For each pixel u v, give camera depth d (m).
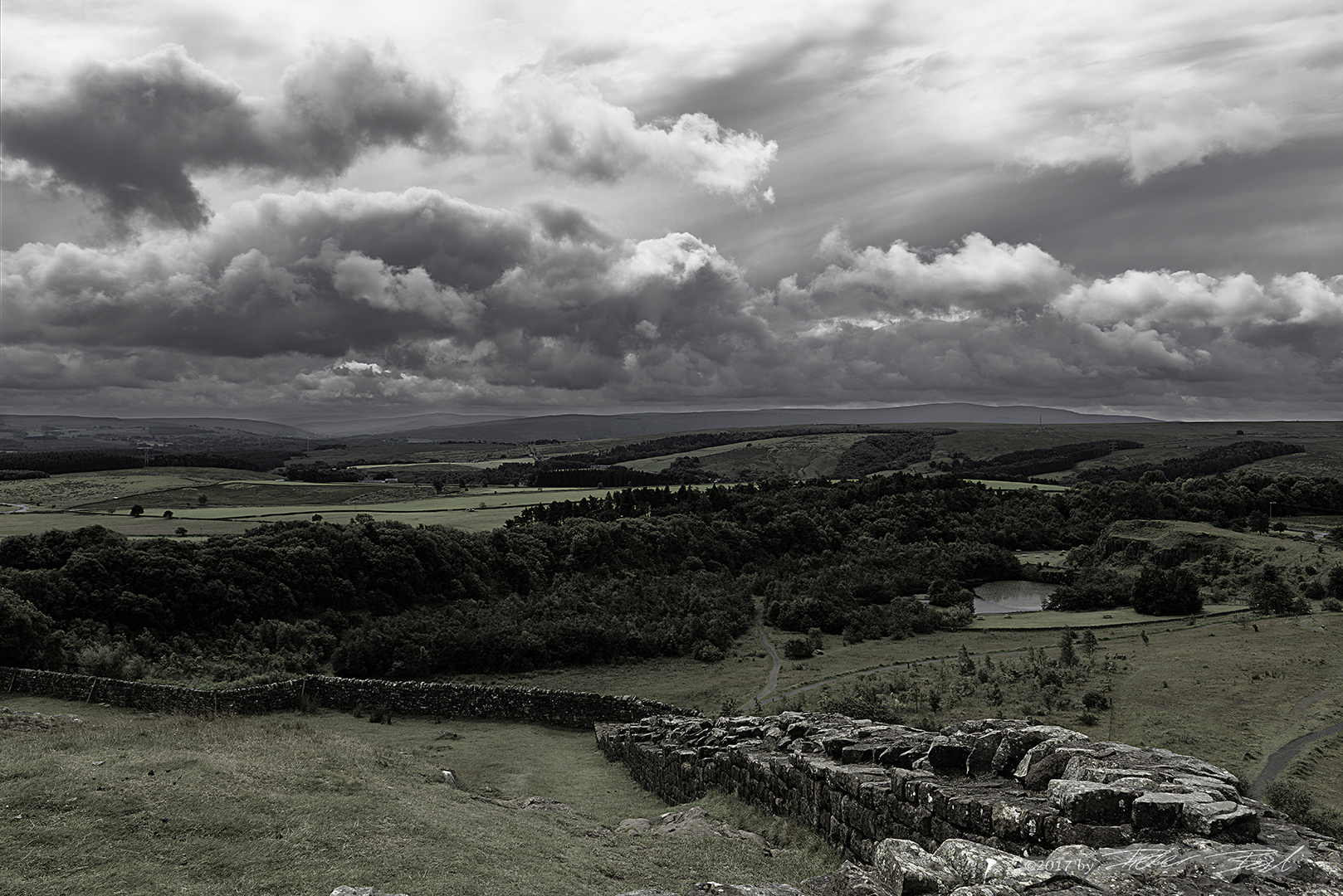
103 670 43.75
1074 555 137.88
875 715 48.28
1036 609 105.12
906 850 9.95
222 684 42.28
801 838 15.47
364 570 75.25
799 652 72.62
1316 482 159.00
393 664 57.50
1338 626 73.69
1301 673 57.41
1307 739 43.22
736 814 17.89
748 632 84.00
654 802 22.39
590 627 67.50
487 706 37.31
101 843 12.01
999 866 9.03
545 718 36.41
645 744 25.45
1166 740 43.66
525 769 26.95
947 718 50.06
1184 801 9.62
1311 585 93.38
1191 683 56.25
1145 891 8.02
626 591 89.88
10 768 15.30
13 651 42.31
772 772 17.28
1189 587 92.44
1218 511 142.75
